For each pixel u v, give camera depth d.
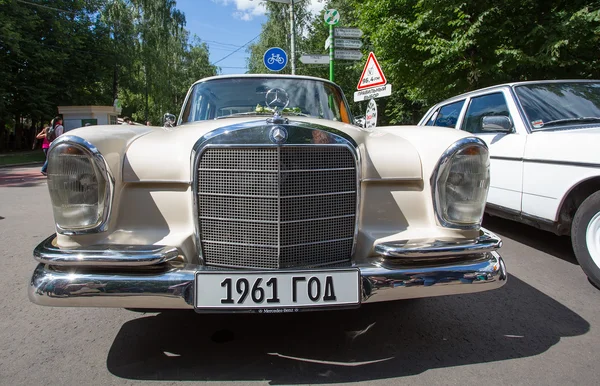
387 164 2.29
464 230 2.14
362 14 11.64
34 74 22.41
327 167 2.08
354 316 2.73
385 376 2.05
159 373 2.09
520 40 8.36
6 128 26.67
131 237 2.07
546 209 3.58
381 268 1.97
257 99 3.37
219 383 2.00
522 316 2.73
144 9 31.44
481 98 4.86
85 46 26.09
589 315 2.74
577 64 8.23
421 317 2.72
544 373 2.07
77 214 1.95
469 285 2.00
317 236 2.10
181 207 2.16
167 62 33.41
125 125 2.55
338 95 3.74
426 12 8.98
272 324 2.62
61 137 1.98
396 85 12.84
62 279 1.84
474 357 2.23
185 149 2.20
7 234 5.00
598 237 3.08
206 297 1.88
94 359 2.23
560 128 3.74
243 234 2.07
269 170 1.99
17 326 2.63
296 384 1.99
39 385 1.99
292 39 12.56
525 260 3.89
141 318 2.74
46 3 23.56
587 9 7.53
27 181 10.74
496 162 4.21
